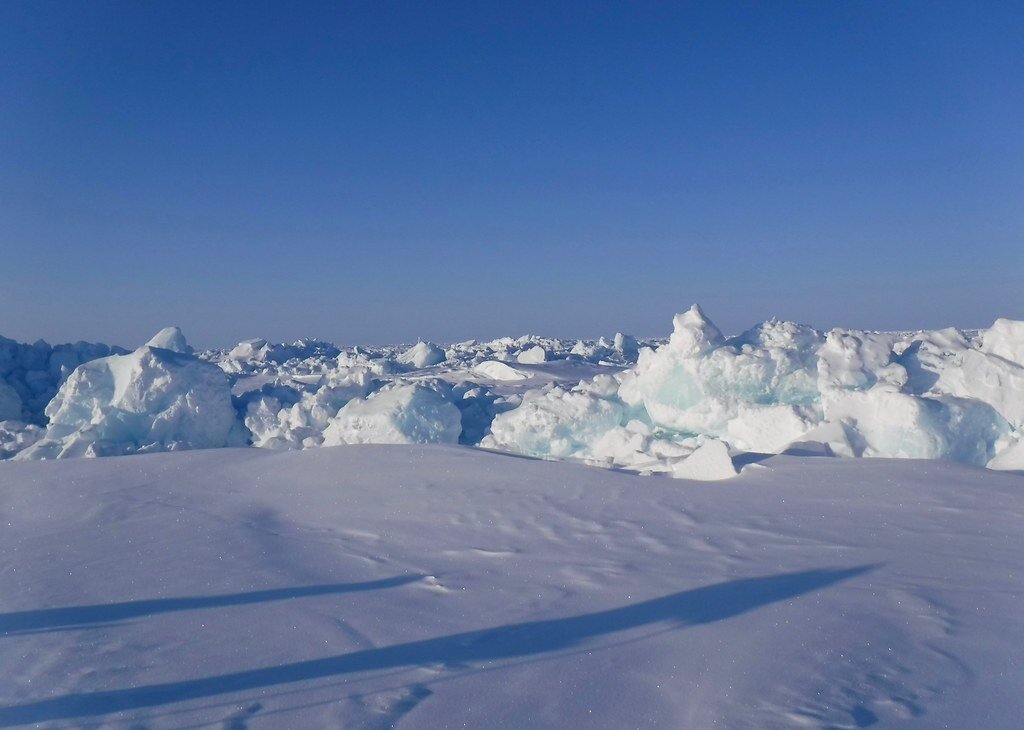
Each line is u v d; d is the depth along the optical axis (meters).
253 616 4.54
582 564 5.42
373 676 3.66
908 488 7.11
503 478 8.37
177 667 3.82
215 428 14.20
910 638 3.90
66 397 14.00
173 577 5.42
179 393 13.79
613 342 47.09
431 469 8.92
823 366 11.39
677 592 4.72
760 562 5.28
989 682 3.39
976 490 6.97
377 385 16.14
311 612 4.59
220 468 9.85
